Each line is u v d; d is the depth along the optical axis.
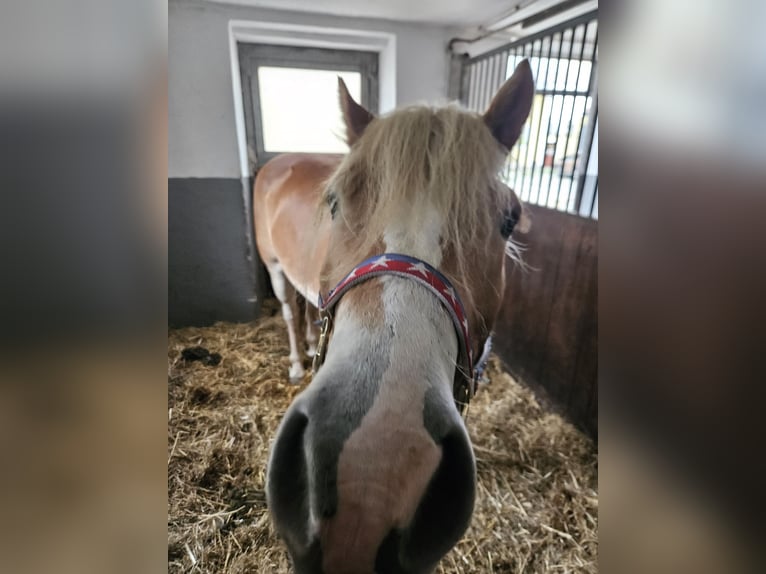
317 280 1.39
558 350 1.77
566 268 1.70
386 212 0.67
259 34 2.29
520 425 1.74
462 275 0.68
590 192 1.90
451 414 0.55
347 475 0.49
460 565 1.20
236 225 2.40
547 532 1.30
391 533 0.49
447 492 0.55
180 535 1.26
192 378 2.02
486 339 0.87
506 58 2.24
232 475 1.49
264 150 2.68
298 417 0.56
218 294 2.51
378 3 2.04
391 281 0.63
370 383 0.54
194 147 2.19
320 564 0.50
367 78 2.66
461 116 0.74
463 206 0.68
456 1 2.00
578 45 2.30
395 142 0.70
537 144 2.01
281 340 2.43
